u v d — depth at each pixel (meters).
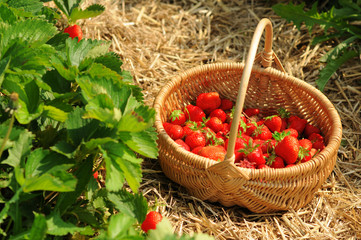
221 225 1.19
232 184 1.14
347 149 1.32
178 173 1.19
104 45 1.15
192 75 1.29
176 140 1.23
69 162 1.03
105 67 1.08
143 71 1.42
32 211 1.05
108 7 1.48
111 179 1.02
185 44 1.49
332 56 1.42
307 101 1.28
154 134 1.08
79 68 1.08
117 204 1.08
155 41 1.47
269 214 1.21
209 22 1.52
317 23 1.44
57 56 1.09
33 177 1.00
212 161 1.15
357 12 1.46
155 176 1.25
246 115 1.30
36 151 1.02
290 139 1.20
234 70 1.30
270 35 1.23
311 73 1.44
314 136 1.26
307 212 1.23
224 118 1.30
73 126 1.05
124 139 1.04
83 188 1.07
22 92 1.04
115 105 1.05
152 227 1.09
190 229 1.19
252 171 1.14
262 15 1.54
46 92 1.12
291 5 1.43
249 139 1.21
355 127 1.36
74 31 1.26
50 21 1.23
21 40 1.07
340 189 1.27
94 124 1.05
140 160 1.04
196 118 1.28
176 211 1.21
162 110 1.26
